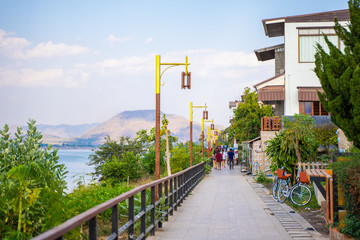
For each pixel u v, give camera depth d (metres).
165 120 30.39
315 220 11.32
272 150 18.34
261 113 44.22
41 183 7.55
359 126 7.96
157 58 14.80
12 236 6.80
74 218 4.50
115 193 13.39
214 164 48.75
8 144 7.73
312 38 29.20
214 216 12.10
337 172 7.63
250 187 22.00
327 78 8.73
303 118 18.19
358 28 8.89
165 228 10.20
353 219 7.17
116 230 6.26
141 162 34.59
